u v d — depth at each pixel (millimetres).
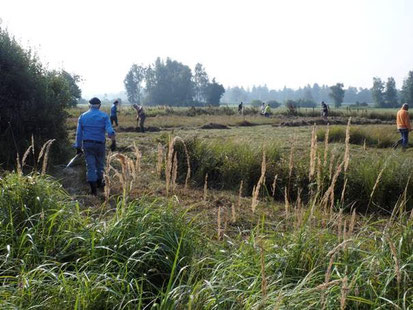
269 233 5383
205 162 9797
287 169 8758
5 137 10695
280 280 3568
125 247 4285
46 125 11312
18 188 5129
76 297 3355
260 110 48969
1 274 3984
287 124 30734
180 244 4172
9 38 11289
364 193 8047
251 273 3834
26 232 4551
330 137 18297
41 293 3512
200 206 7332
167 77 120062
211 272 3994
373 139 17766
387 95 113750
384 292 3395
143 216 4656
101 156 8367
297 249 4094
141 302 3574
